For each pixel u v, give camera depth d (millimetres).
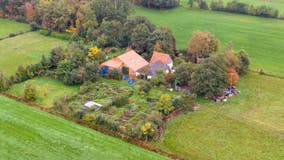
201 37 75188
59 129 48094
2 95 58844
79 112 52719
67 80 64625
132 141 48156
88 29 87875
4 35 90938
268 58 83312
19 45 84688
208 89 61750
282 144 50625
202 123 55125
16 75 65250
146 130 49094
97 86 64562
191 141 50438
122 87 65000
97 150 44312
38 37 90938
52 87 63906
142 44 79062
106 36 84125
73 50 72375
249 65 78062
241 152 48438
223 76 63781
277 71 75812
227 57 69562
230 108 59969
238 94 64875
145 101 60219
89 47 77250
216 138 51438
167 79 66625
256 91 66375
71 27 92312
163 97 57156
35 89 60688
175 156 46219
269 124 55594
